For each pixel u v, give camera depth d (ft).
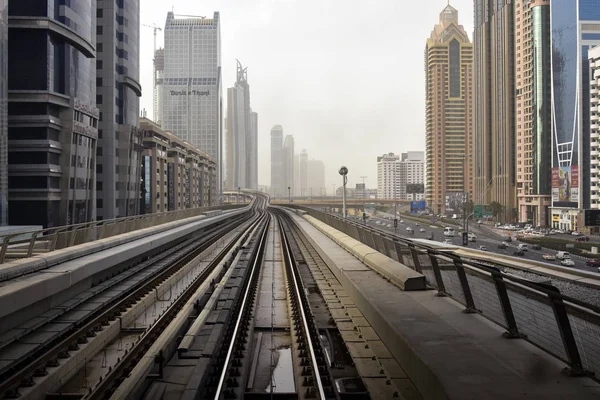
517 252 102.37
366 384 20.84
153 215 85.10
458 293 26.18
